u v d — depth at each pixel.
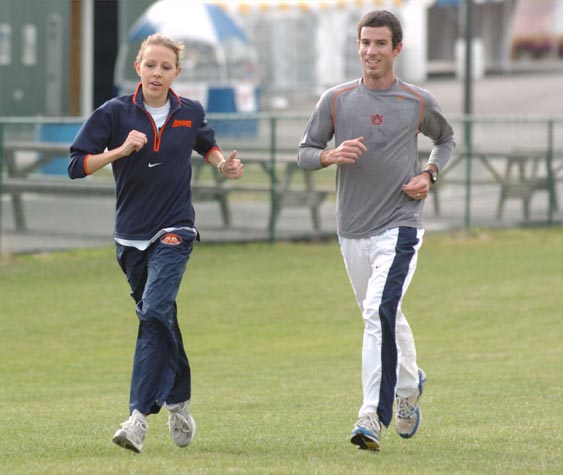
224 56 103.69
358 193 23.48
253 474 19.91
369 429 22.19
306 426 26.06
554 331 41.66
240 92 104.88
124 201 22.78
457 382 32.16
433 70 164.38
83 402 30.05
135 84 98.31
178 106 22.75
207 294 48.53
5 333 41.28
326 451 22.75
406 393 23.70
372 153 23.30
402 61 145.88
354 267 23.89
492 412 27.72
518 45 162.12
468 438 24.28
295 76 127.44
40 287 49.22
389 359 22.62
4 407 29.17
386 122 23.27
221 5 112.56
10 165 59.44
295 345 40.09
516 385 31.56
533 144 68.44
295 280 51.75
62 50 93.06
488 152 66.31
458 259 57.47
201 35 102.88
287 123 79.56
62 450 23.03
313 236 62.16
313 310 46.09
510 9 161.50
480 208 67.06
